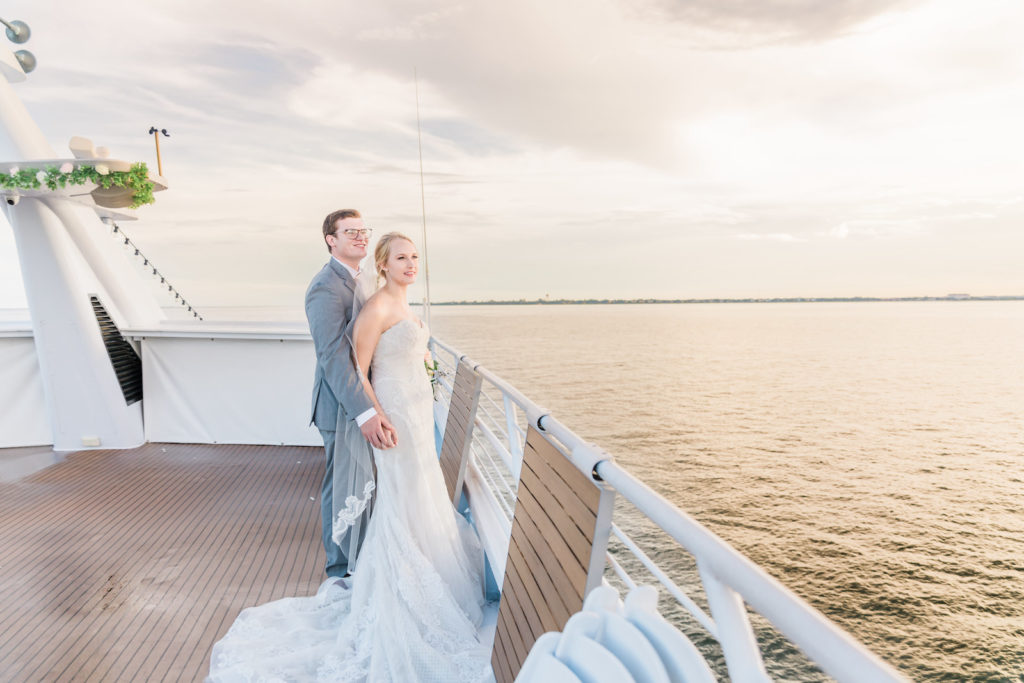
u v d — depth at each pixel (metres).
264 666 1.99
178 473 4.29
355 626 2.12
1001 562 39.22
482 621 2.21
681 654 0.63
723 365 113.06
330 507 2.63
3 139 4.29
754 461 60.69
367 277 2.27
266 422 5.10
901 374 101.00
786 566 40.62
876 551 41.41
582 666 0.71
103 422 4.86
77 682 1.98
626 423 76.31
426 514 2.13
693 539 0.74
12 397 4.94
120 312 5.06
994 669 32.25
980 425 71.88
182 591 2.61
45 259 4.48
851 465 58.62
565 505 1.24
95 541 3.13
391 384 2.18
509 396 2.02
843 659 0.47
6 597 2.55
